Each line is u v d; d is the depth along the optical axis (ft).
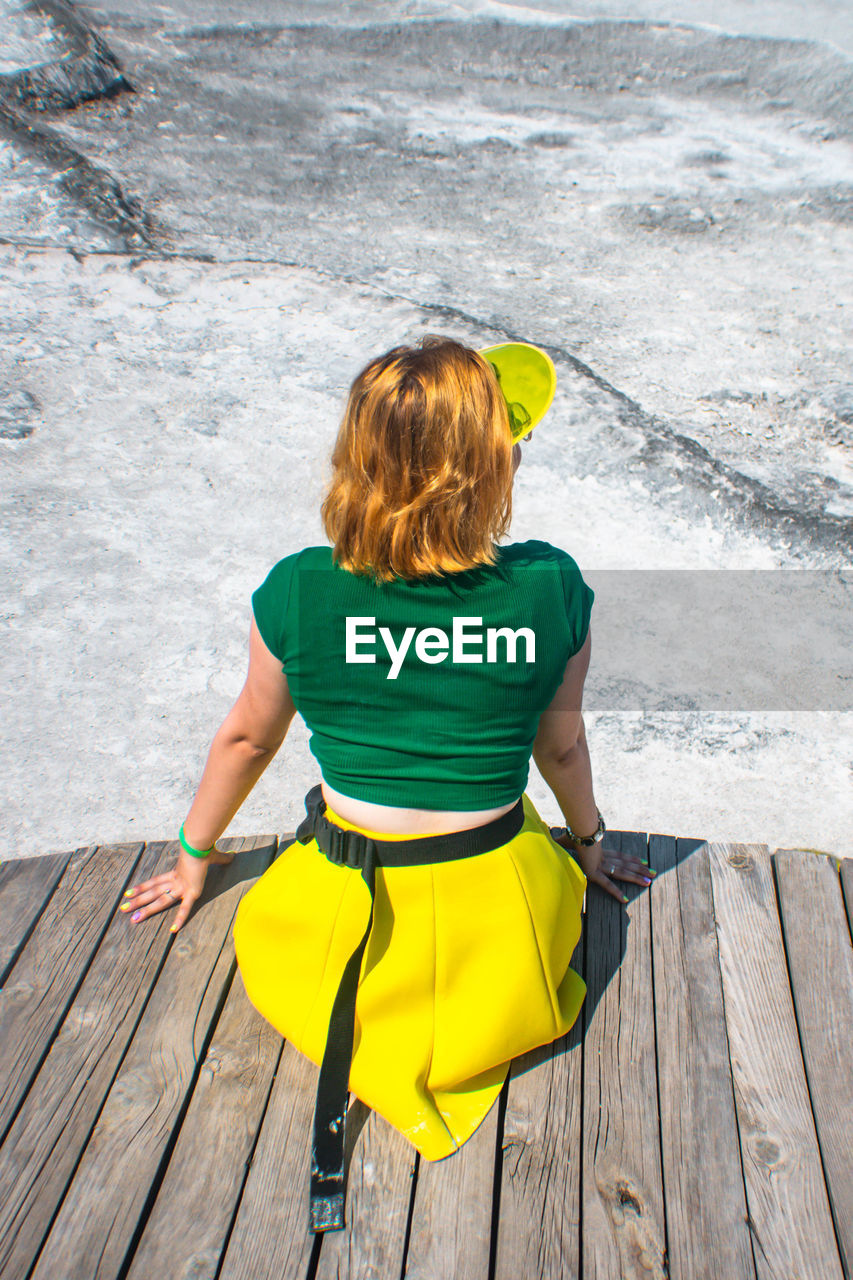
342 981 4.74
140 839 8.40
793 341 15.75
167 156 19.88
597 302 16.49
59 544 11.48
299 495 12.43
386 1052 4.94
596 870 6.64
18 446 12.80
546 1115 5.25
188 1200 4.82
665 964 6.15
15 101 20.27
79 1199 4.78
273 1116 5.21
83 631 10.44
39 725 9.43
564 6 27.91
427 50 25.53
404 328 15.37
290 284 16.39
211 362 14.58
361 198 19.25
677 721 9.86
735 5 28.37
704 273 17.57
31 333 14.78
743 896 6.65
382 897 4.80
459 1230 4.71
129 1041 5.59
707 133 22.68
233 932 6.24
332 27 26.13
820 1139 5.16
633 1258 4.64
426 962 4.81
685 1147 5.11
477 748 4.55
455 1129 5.09
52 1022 5.68
